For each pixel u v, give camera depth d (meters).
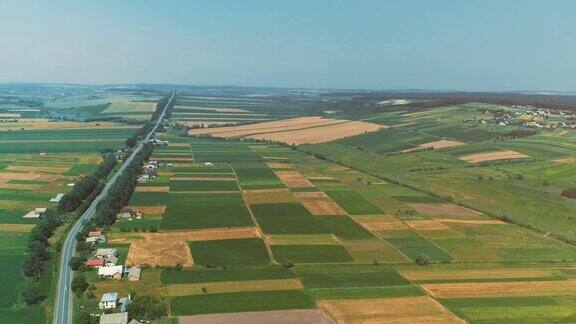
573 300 102.81
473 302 100.62
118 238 134.12
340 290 104.94
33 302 96.62
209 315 92.50
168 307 95.38
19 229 140.00
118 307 95.12
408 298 101.81
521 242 140.00
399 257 125.81
